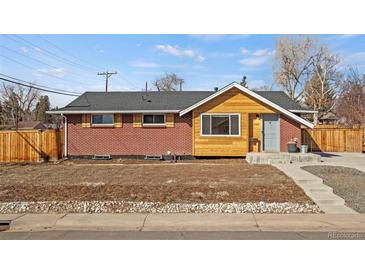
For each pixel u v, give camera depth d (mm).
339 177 12273
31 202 8930
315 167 14289
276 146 18969
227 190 10000
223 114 18812
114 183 11117
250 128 19016
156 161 18672
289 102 21906
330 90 44219
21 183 11328
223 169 14359
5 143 19250
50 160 19344
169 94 23125
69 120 20109
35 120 67375
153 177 12312
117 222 7277
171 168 14977
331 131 25219
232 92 18766
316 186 10438
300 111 20359
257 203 8742
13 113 61469
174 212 8039
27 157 19281
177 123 19859
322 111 43719
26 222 7297
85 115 20000
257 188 10219
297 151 18594
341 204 8781
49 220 7434
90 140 20031
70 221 7340
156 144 19891
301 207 8422
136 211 8172
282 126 18906
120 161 18750
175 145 19812
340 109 31938
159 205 8609
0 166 16953
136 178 12117
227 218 7473
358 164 15859
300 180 11047
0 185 10992
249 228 6887
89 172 13922
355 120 27156
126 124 20016
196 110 18953
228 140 18828
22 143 19297
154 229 6898
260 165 15672
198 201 8992
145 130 19938
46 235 6531
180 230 6820
